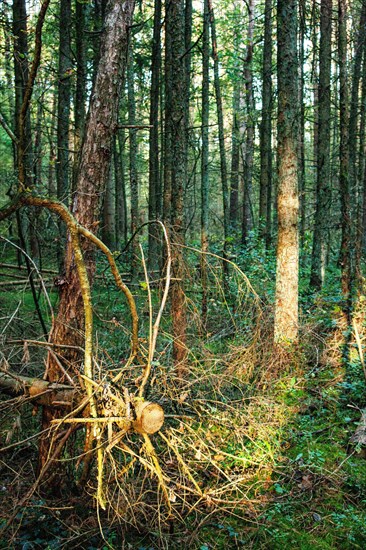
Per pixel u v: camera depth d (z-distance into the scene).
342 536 3.67
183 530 3.77
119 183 15.87
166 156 9.15
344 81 7.33
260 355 6.26
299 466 4.38
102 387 3.35
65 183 8.84
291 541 3.64
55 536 3.47
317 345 6.73
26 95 3.05
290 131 6.27
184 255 6.00
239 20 13.54
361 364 5.37
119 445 3.49
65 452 3.90
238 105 17.83
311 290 9.36
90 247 4.03
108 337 6.26
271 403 5.13
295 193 6.31
